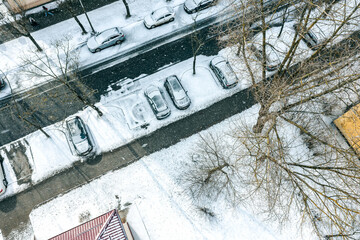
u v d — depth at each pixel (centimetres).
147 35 2809
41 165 2366
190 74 2619
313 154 2266
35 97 2594
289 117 2236
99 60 2719
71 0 2911
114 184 2284
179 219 2148
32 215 2223
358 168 1619
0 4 2850
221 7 2877
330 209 2092
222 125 2439
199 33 2798
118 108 2527
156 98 2409
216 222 2128
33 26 2856
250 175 2169
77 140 2322
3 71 2670
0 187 2238
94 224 1698
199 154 2322
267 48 2503
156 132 2442
